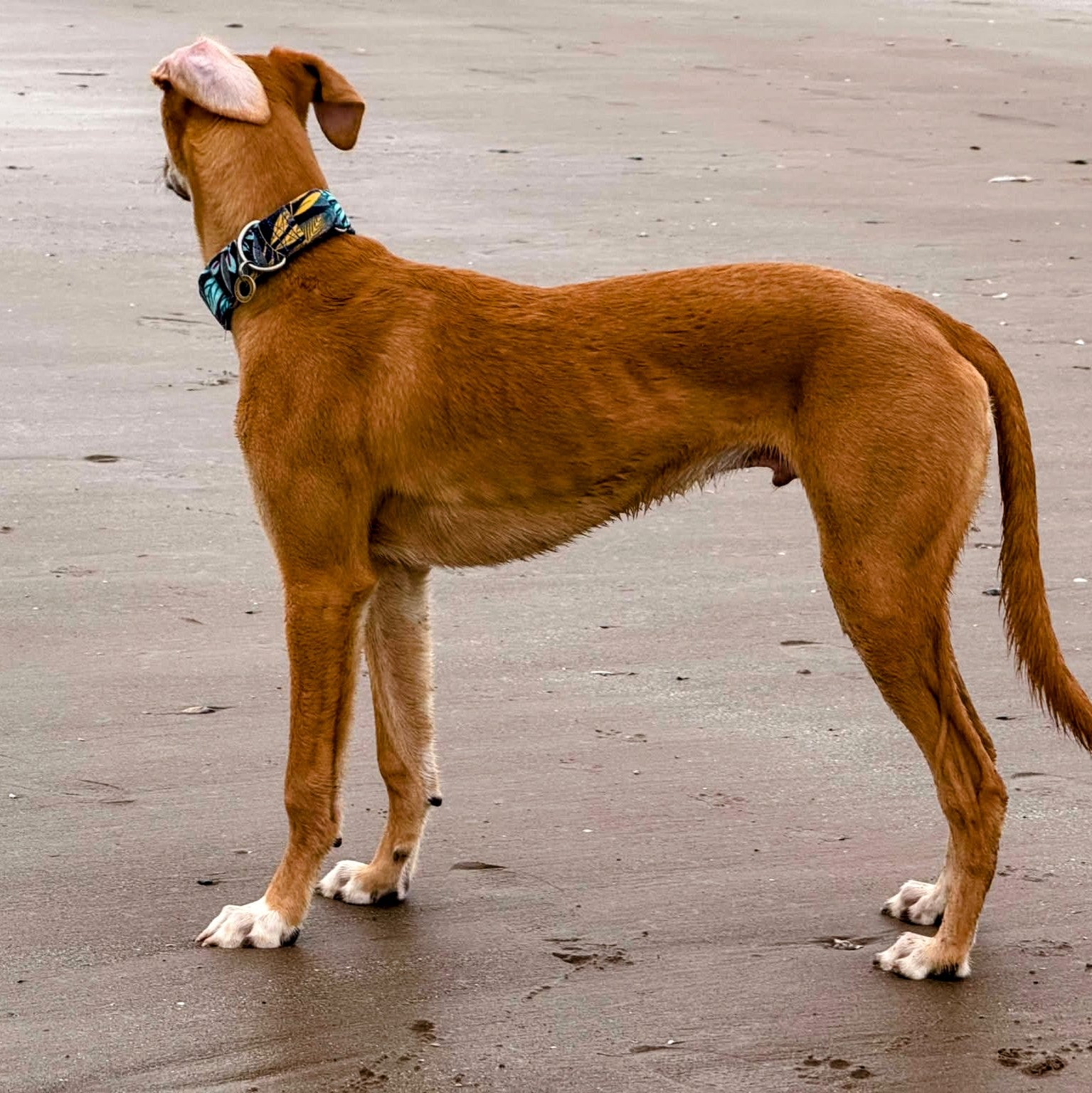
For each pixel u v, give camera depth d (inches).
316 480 210.7
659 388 213.5
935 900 214.8
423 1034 192.2
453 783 247.6
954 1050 189.8
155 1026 193.0
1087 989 201.8
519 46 885.2
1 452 363.6
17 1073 183.9
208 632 292.5
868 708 271.6
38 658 281.1
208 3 995.3
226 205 219.3
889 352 205.2
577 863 228.5
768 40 930.7
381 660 221.8
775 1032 192.9
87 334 435.5
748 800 244.2
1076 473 363.3
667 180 600.4
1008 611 213.5
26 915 214.1
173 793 242.8
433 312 214.8
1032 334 444.5
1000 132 699.4
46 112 690.8
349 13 978.1
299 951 209.9
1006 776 251.3
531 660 285.7
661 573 320.8
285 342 212.2
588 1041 190.9
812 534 339.0
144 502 343.0
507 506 217.2
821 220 550.6
